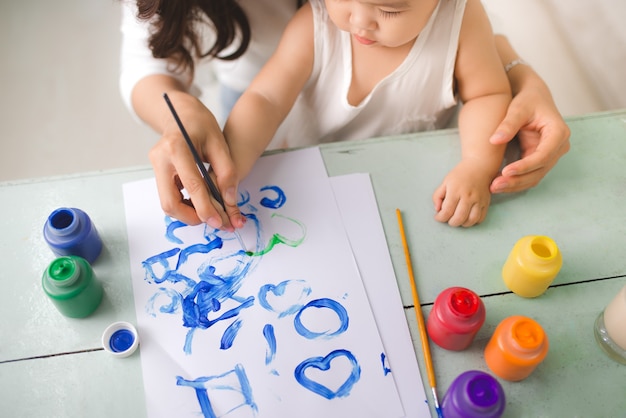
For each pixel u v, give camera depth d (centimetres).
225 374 61
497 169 76
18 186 75
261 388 60
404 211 73
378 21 72
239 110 79
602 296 67
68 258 63
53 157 146
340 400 60
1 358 63
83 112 152
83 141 148
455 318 59
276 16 94
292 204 73
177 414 59
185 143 70
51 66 158
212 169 73
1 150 147
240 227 70
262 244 70
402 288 67
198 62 95
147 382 61
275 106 82
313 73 88
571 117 82
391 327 64
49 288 61
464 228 72
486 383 55
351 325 64
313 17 83
